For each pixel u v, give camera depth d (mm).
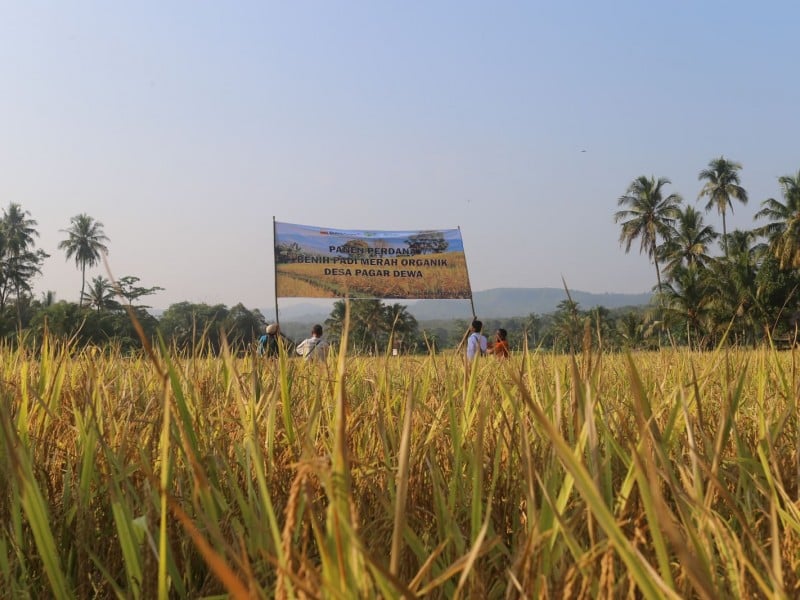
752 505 2160
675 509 2031
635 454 1263
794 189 56406
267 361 3520
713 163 74438
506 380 3012
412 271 19109
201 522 1994
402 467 1203
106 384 3324
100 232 92812
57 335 3984
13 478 1915
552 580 1492
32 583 1896
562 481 1994
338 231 19047
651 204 73625
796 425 2562
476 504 1692
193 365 3381
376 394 2809
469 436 2629
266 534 1729
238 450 2357
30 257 82938
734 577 1430
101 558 2035
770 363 3527
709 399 3182
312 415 2191
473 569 1479
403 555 1849
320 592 1078
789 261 49281
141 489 2281
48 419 2672
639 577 1075
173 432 2064
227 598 1637
